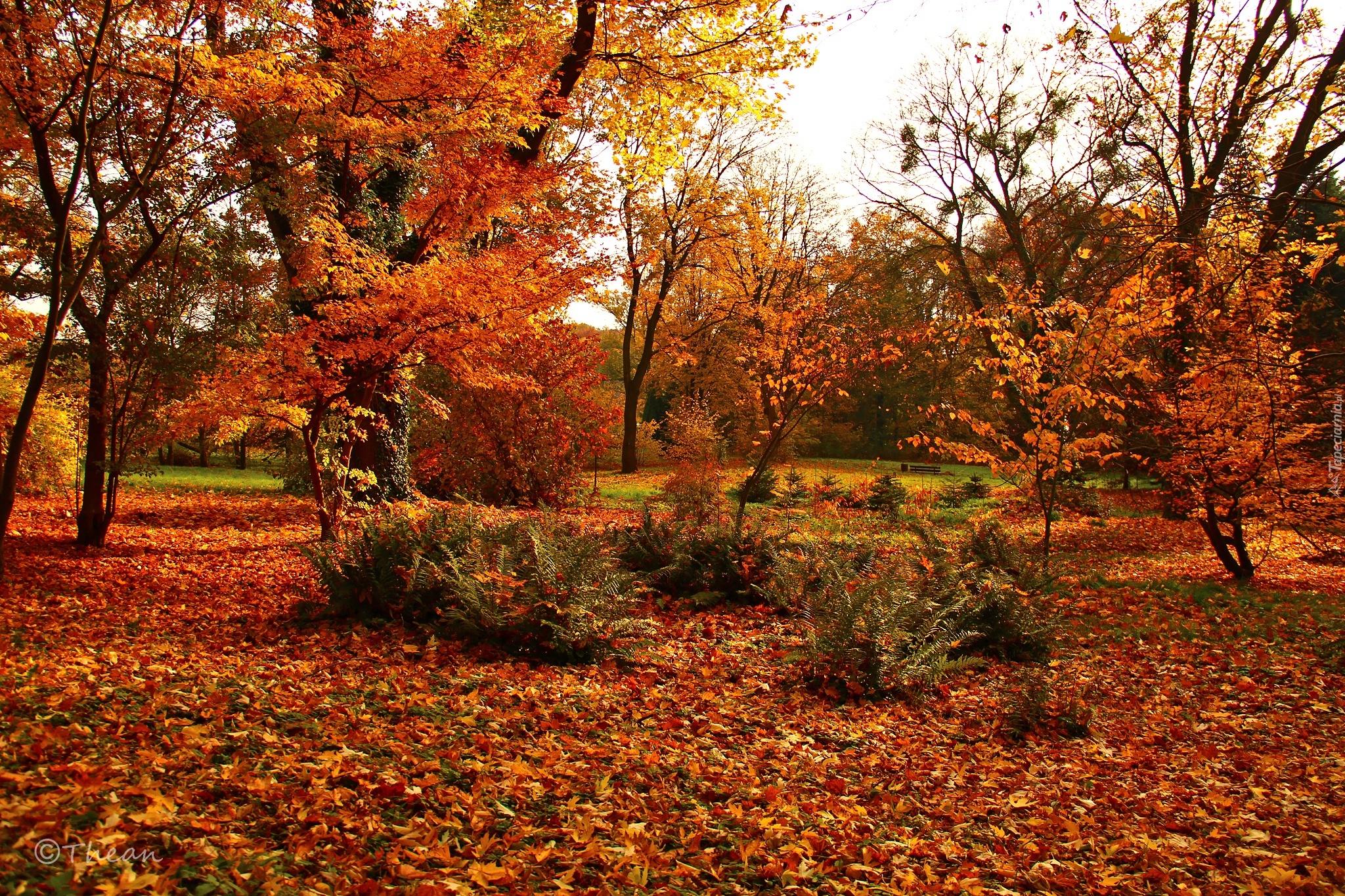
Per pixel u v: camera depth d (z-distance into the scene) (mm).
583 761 4141
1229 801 4016
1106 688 6277
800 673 6395
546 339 16250
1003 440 10914
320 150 10016
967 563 8828
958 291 25375
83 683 4336
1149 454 11570
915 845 3502
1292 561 13031
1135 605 9234
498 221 12875
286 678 5148
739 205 30609
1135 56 10484
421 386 17781
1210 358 9766
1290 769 4496
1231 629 7934
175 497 16688
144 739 3607
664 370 39438
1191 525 17188
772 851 3312
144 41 7641
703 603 8938
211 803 3051
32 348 10727
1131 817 3928
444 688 5340
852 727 5312
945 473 31234
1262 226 7238
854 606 6113
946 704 5930
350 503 13008
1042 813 3975
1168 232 6820
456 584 6801
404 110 9828
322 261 9352
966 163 24328
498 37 11516
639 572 8984
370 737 4062
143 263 8914
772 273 33969
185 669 5086
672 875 3006
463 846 3045
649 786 3924
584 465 19656
